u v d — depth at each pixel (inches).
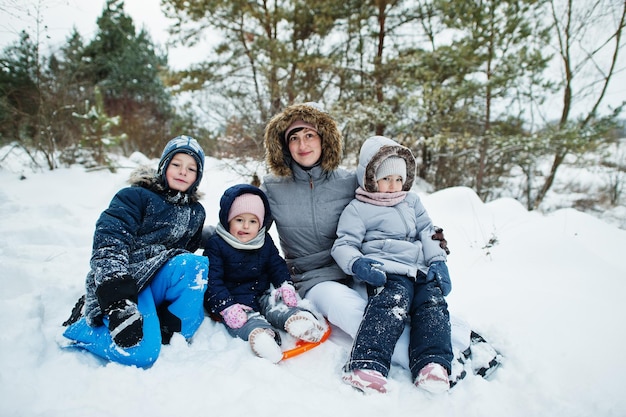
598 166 396.2
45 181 213.5
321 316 78.2
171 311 68.9
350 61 347.3
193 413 51.2
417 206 90.2
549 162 394.0
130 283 60.7
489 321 82.4
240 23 330.0
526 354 69.2
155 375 58.1
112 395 52.8
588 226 135.1
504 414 56.0
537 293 92.3
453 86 302.4
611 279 99.4
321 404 55.4
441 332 64.4
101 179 238.8
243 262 80.4
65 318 74.5
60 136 255.4
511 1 279.4
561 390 60.2
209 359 63.7
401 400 58.7
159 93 582.9
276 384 58.1
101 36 577.6
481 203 175.3
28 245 109.1
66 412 48.3
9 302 69.4
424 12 348.8
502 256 119.2
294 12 329.1
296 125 84.5
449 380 61.1
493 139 309.0
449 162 364.2
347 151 305.7
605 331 75.7
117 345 59.4
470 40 299.9
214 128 271.3
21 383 52.1
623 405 57.4
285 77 303.7
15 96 228.7
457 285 103.7
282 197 88.1
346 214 84.4
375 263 74.4
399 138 328.5
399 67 336.2
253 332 67.2
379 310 67.4
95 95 284.4
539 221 139.5
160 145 460.8
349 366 62.3
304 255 88.7
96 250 62.7
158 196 74.6
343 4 334.0
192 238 81.0
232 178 227.1
